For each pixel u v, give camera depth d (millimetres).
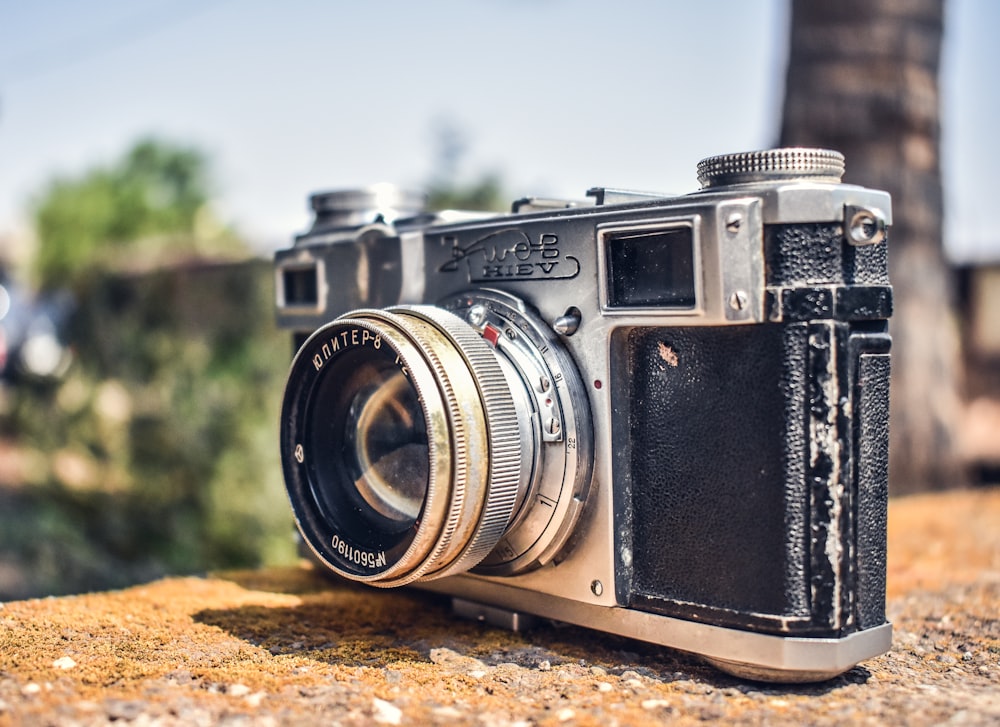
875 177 483
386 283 307
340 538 276
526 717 252
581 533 278
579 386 276
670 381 271
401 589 325
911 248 496
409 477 273
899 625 303
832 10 481
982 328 858
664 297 267
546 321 281
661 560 274
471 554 270
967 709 253
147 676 263
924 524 413
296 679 265
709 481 267
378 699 257
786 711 254
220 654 278
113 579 622
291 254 328
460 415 262
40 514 724
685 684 267
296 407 283
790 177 263
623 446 275
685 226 262
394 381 275
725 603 266
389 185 331
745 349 262
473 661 279
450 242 296
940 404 508
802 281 259
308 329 325
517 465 269
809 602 260
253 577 346
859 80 480
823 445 258
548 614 288
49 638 282
